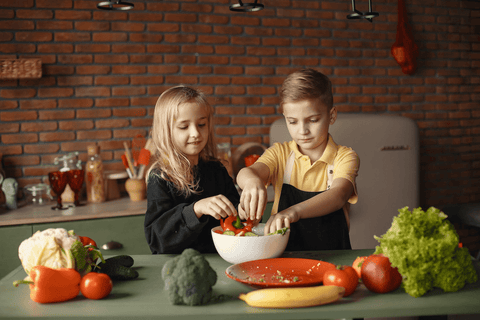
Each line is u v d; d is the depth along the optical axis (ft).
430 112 10.72
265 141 9.64
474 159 11.12
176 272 2.48
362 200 8.55
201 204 3.44
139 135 8.05
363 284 2.79
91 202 7.82
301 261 3.10
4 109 8.18
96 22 8.52
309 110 3.89
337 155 4.45
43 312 2.40
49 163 8.46
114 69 8.68
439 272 2.55
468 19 10.92
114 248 6.98
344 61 10.05
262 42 9.52
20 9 8.11
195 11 9.07
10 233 6.58
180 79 9.06
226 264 3.33
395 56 10.09
